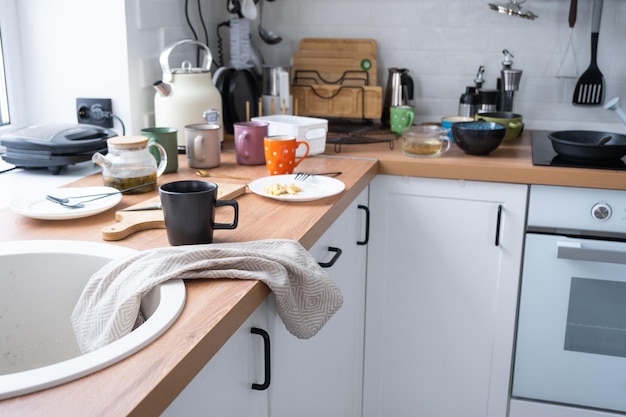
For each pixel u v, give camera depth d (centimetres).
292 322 111
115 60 200
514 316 207
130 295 98
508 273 204
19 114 208
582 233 194
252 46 255
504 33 251
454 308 212
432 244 209
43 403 71
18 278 118
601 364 202
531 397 210
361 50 261
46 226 134
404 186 206
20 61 206
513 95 245
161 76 219
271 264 109
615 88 246
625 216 190
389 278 215
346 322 190
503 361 212
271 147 176
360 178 179
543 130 256
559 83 251
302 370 144
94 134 184
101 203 144
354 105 254
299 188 163
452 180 201
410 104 267
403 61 263
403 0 257
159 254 108
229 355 102
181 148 205
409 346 219
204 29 252
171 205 118
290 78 258
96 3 197
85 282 119
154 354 82
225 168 190
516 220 199
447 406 221
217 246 116
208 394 95
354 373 211
